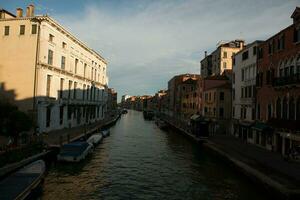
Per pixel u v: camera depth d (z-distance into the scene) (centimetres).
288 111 2405
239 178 2084
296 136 2219
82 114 4894
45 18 3183
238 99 3816
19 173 1633
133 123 7750
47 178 2000
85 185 1881
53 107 3541
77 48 4447
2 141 2486
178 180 2055
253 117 3241
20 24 3216
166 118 8569
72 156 2372
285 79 2409
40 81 3200
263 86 2959
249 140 3312
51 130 3528
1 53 3238
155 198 1678
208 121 3972
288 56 2450
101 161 2612
